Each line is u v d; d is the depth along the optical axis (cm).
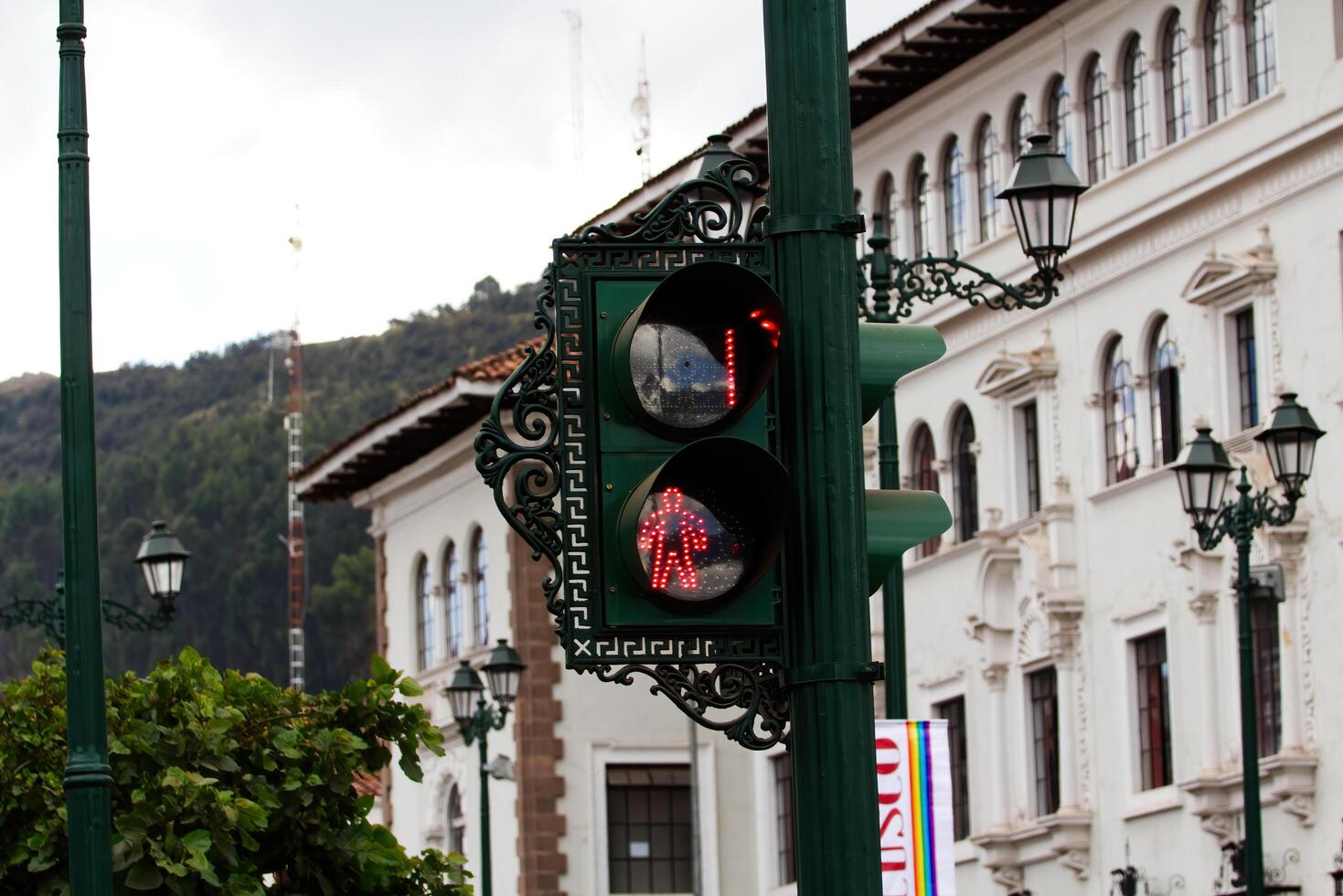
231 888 1664
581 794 6172
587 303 1143
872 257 2514
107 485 13425
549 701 6191
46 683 1719
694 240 1160
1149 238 4900
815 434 1137
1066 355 5131
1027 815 5209
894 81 5453
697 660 1121
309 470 7056
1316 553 4444
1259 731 4553
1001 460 5309
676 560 1102
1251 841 3028
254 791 1717
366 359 14850
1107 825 4975
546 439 1135
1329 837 4378
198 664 1775
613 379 1131
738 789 6188
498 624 6394
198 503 13150
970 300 2523
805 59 1162
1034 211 2502
